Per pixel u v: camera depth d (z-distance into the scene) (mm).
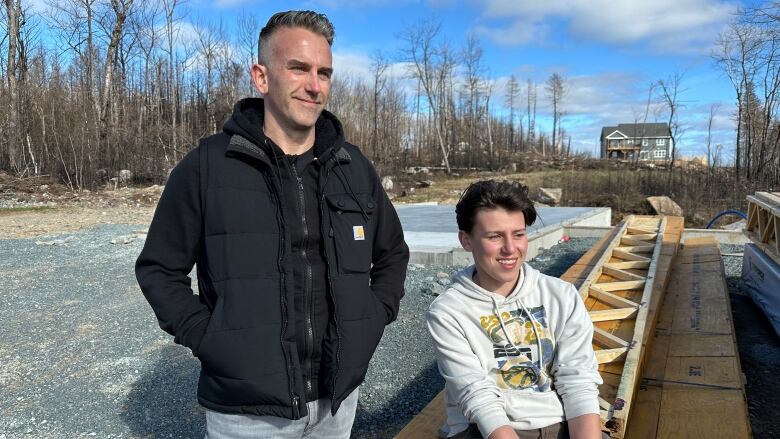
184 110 39250
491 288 2365
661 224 8281
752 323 6258
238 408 1877
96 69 33594
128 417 4008
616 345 3434
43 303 7074
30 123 25672
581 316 2279
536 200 20938
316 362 1989
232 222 1876
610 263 5953
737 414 3070
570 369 2199
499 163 41531
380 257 2359
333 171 2088
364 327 2023
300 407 1902
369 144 40719
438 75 46656
